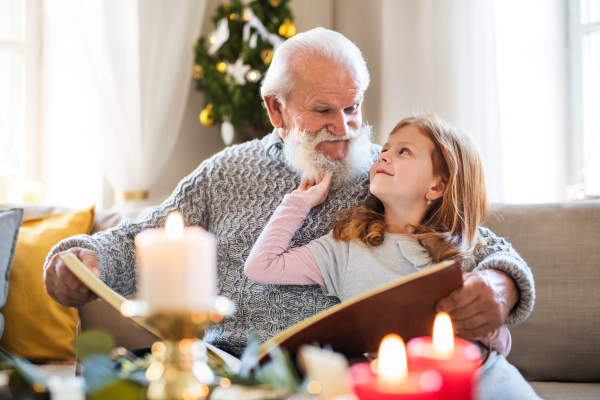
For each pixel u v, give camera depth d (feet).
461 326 3.06
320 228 4.52
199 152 10.58
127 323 5.52
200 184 5.00
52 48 9.46
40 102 9.55
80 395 1.84
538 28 8.78
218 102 9.48
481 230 4.46
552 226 5.07
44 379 1.93
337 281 4.22
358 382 1.61
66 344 5.77
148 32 9.06
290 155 4.63
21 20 9.45
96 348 1.85
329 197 4.62
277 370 1.82
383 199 4.27
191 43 9.53
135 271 4.66
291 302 4.30
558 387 4.57
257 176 4.86
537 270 4.99
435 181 4.28
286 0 9.74
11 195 9.33
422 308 2.92
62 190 9.41
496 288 3.24
